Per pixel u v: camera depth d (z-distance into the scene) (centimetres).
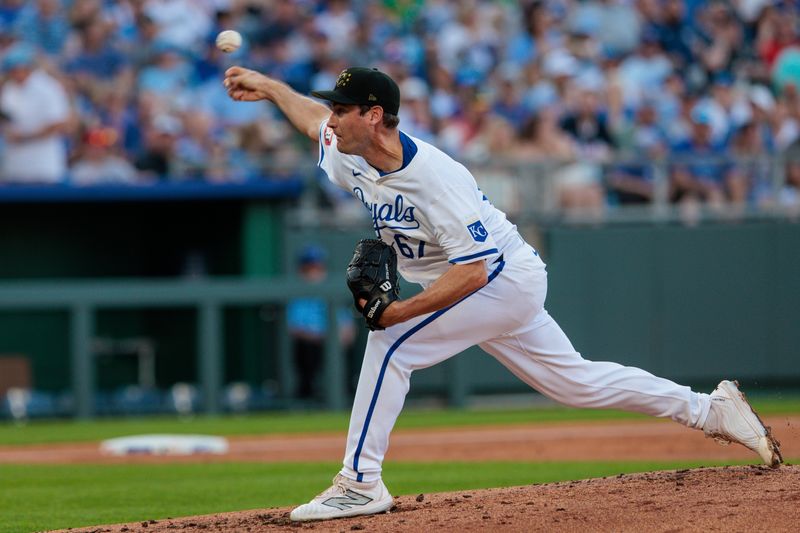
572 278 5247
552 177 5259
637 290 5288
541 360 1909
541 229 5231
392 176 1744
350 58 6312
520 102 6128
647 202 5325
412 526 1727
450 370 5241
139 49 6019
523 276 1842
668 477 1995
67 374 5009
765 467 2005
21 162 5197
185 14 6119
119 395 4959
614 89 6206
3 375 4922
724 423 1978
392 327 1820
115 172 5316
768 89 6581
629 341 5288
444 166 1745
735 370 5344
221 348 4984
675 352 5312
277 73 6119
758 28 6756
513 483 2781
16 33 5891
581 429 4281
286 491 2756
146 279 5159
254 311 5044
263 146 5566
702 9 6756
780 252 5347
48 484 3022
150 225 5150
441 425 4497
